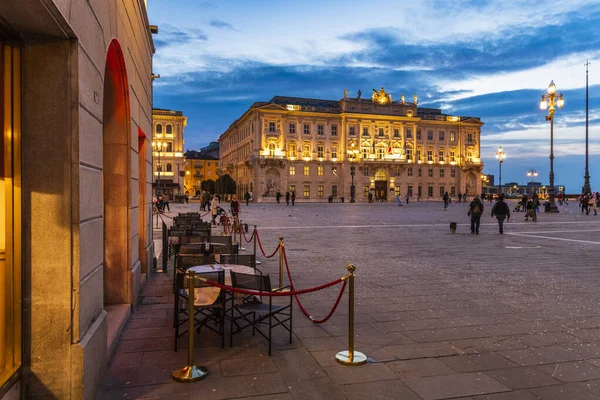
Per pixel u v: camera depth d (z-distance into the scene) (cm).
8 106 358
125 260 682
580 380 464
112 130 675
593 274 1023
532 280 955
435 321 662
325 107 8331
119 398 417
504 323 654
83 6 395
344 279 511
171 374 469
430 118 8556
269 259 1230
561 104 3312
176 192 7831
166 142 7881
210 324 638
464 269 1084
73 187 375
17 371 361
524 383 456
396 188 8181
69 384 375
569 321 666
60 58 371
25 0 299
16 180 362
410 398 423
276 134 7494
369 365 499
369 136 7969
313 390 438
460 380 462
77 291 379
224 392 430
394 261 1201
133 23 748
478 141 8762
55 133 371
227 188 7538
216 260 743
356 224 2516
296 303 761
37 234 370
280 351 538
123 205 680
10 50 362
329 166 7850
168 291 831
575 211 4041
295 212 3878
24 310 370
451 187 8569
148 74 1032
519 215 3472
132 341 565
